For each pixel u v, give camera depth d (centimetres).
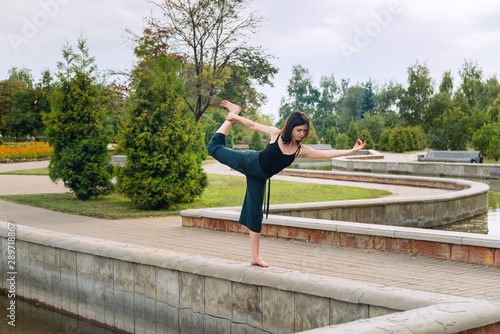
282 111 9631
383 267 632
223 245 789
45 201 1396
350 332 297
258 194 509
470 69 7025
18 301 782
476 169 2628
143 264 605
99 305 662
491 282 550
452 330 329
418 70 7075
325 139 6669
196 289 555
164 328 587
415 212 1212
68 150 1472
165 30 2161
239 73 2312
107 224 1025
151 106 1277
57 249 721
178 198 1282
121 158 2395
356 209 1127
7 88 6247
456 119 4250
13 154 3706
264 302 496
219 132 502
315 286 457
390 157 4225
